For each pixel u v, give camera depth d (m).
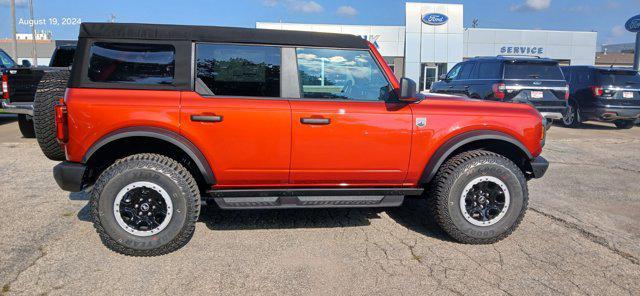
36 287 3.14
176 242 3.72
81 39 3.62
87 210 4.73
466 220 4.01
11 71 8.70
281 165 3.84
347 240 4.11
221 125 3.68
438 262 3.68
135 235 3.64
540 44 33.00
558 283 3.36
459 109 4.06
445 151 4.00
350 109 3.87
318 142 3.83
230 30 3.81
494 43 32.66
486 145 4.37
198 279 3.32
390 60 31.80
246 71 3.81
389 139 3.93
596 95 11.83
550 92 10.12
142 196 3.65
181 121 3.63
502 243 4.10
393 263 3.65
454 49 31.22
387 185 4.11
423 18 30.72
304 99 3.87
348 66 3.98
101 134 3.58
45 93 4.08
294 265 3.58
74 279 3.28
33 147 8.26
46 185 5.67
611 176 6.80
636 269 3.61
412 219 4.71
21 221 4.39
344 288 3.23
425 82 31.47
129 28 3.68
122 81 3.65
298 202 3.96
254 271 3.47
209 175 3.76
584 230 4.44
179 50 3.71
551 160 7.96
